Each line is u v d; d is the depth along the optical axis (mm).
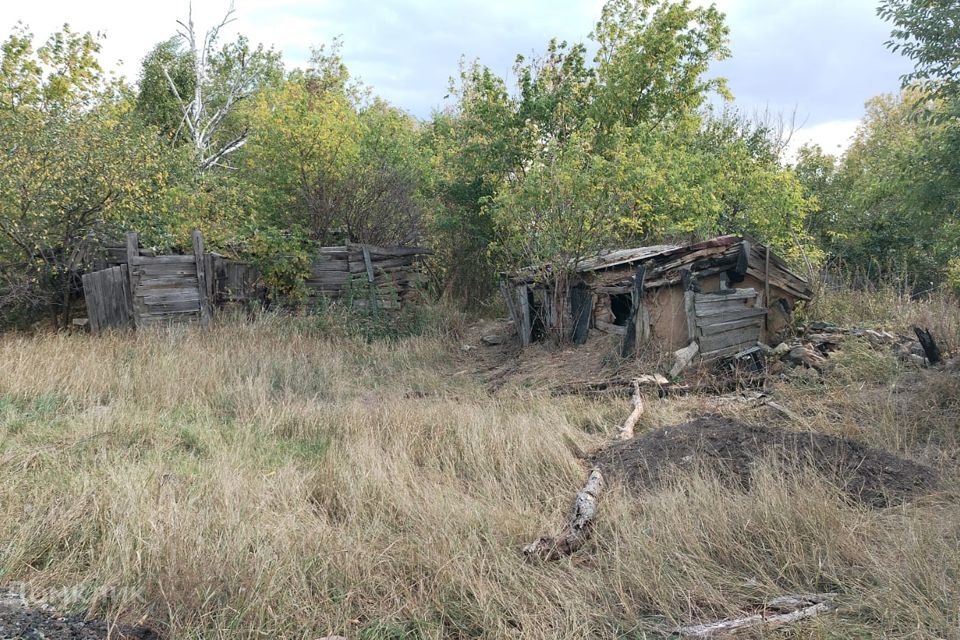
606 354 11578
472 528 5047
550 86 18938
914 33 10414
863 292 13789
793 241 16984
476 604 4098
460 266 19266
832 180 21453
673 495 5383
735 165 18000
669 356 10609
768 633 3811
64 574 4125
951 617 3752
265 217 16516
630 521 5180
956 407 7781
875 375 9141
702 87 19141
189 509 4848
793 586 4375
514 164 18219
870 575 4305
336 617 3877
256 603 3812
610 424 8516
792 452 5973
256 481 5801
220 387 9469
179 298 13719
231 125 28047
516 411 9047
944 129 10500
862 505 5363
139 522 4543
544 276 13523
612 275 12258
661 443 6742
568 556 4898
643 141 16453
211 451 6820
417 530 5078
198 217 15141
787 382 9703
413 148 19062
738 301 10914
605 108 18141
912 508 5242
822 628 3746
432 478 6219
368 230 17328
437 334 15641
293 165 16797
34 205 12367
